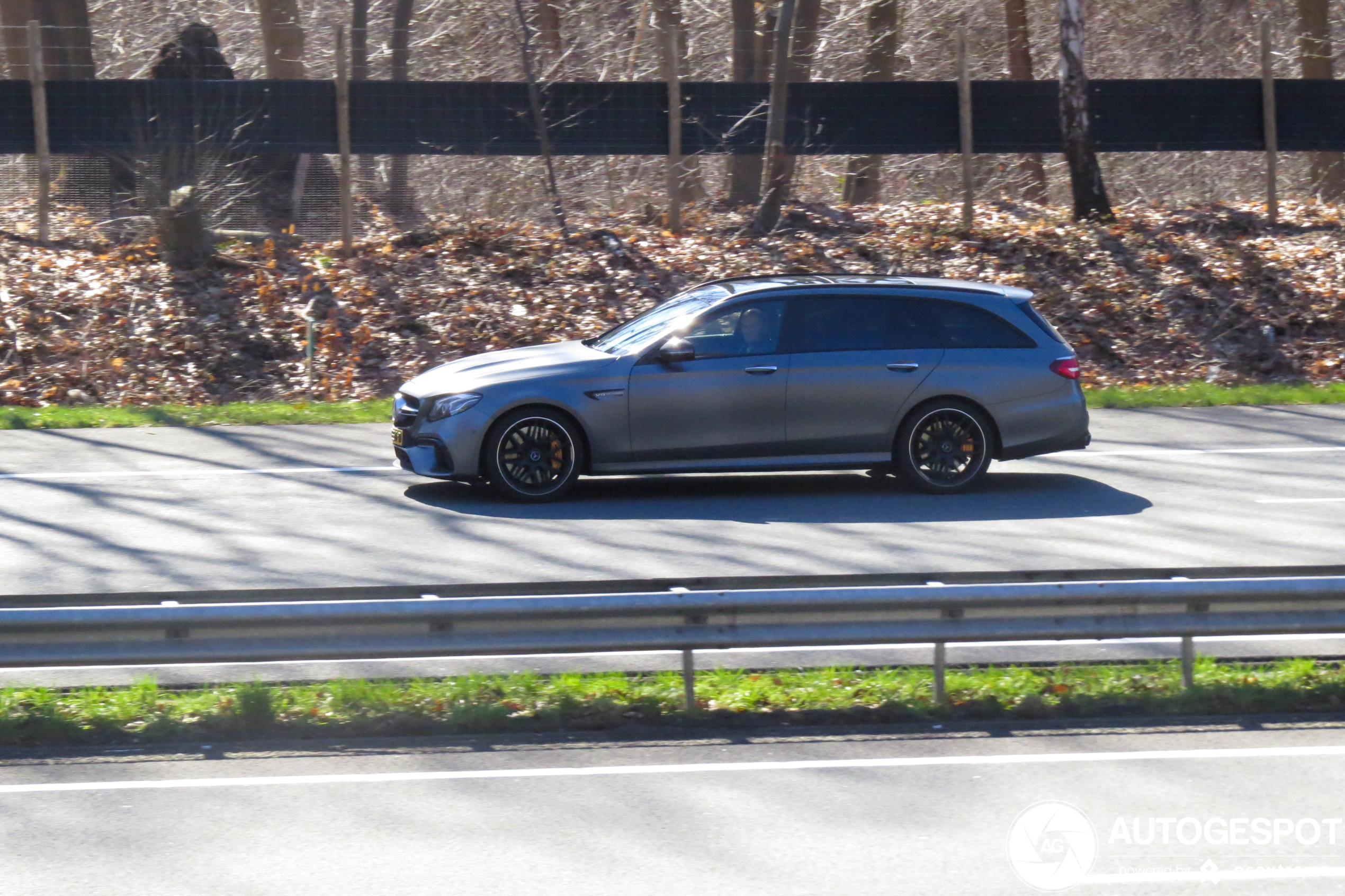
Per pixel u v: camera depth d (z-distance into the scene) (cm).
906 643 804
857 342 1450
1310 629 821
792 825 622
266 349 2280
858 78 3988
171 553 1175
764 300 1453
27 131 2527
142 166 2541
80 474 1550
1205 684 827
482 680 830
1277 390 2159
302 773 697
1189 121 2845
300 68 3142
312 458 1672
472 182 2858
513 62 3928
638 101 2695
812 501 1427
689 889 554
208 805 649
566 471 1411
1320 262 2652
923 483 1459
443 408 1401
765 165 2730
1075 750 730
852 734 763
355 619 775
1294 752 722
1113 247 2689
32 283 2344
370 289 2439
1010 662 894
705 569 1117
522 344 2336
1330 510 1361
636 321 1519
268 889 555
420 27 4066
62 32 2653
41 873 570
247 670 880
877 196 3478
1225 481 1527
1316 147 2884
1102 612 816
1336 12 4434
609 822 625
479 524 1300
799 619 802
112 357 2203
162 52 2689
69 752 732
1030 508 1384
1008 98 2792
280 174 2645
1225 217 2845
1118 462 1661
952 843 603
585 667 897
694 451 1420
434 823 624
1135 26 4747
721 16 4038
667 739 755
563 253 2614
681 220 2777
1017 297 1498
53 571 1106
